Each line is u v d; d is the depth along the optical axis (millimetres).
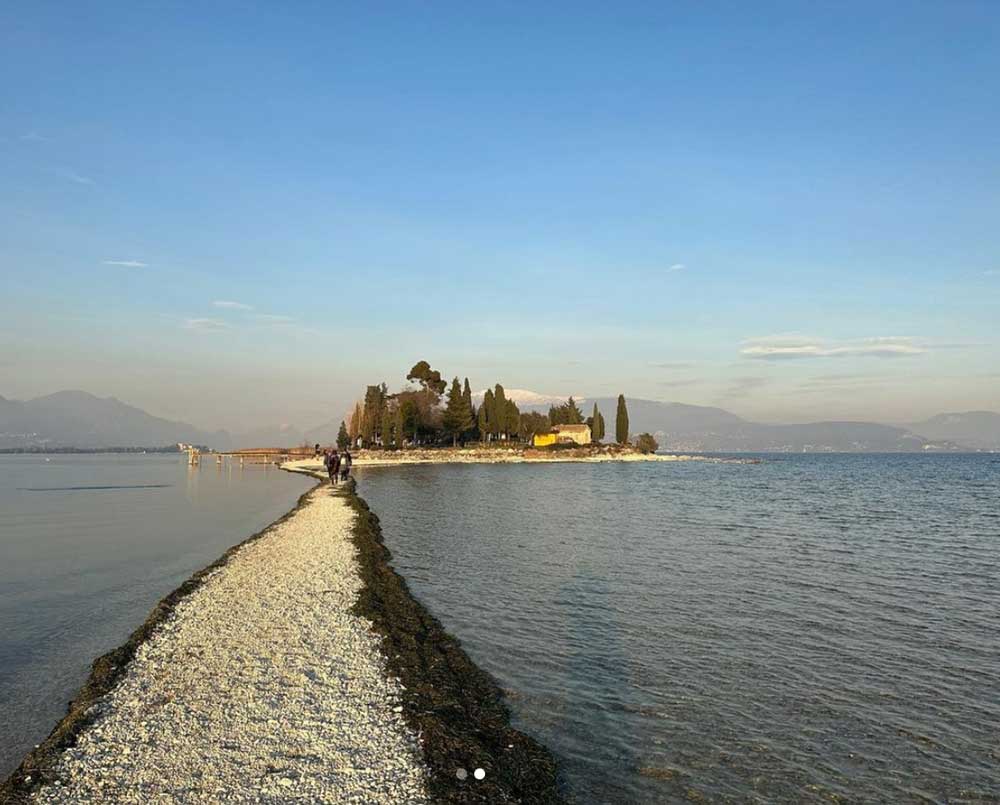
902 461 197375
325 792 8930
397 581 21844
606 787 9617
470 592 20891
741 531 34688
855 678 13695
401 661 14031
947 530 35844
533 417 178875
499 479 82062
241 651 14609
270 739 10438
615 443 173125
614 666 14328
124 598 20500
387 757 9922
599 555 27312
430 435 156625
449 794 8984
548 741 10984
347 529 33719
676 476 96062
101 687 12586
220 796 8773
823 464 164500
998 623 17578
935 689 13141
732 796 9430
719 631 16812
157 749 10062
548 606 19188
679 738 11094
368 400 145625
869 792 9539
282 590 20391
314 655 14414
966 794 9492
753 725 11578
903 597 20297
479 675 13703
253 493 64938
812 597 20234
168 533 35469
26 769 9445
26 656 15078
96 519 42125
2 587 22016
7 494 63469
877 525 37844
